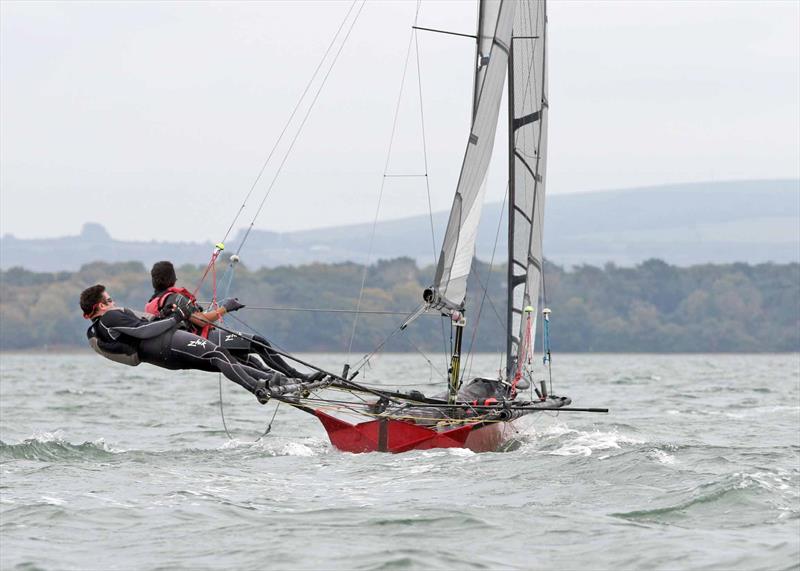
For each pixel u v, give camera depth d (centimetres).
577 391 14838
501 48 6219
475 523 4103
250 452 6225
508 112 7244
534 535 3941
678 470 5231
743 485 4656
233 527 4034
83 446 6362
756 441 7369
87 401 12081
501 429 6334
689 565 3550
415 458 5759
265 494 4734
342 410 5944
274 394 5025
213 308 5194
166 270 5088
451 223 6066
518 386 6906
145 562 3569
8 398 12688
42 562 3556
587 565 3569
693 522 4166
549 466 5425
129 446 6856
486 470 5356
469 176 6081
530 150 7294
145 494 4700
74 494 4688
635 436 7481
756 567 3512
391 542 3822
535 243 7331
